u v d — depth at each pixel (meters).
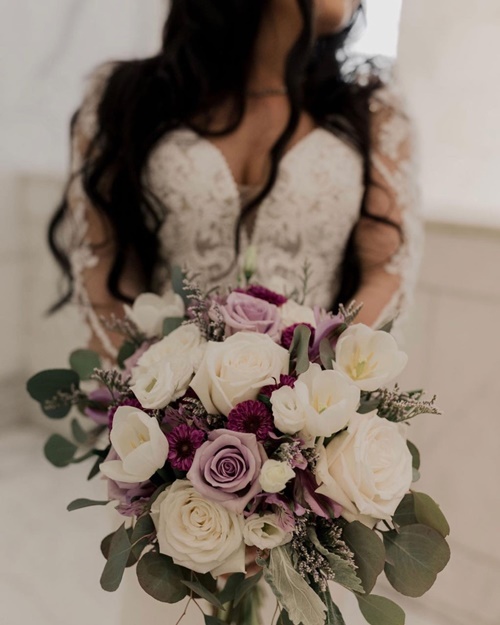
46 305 2.94
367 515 0.71
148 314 0.92
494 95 1.95
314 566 0.68
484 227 1.88
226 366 0.72
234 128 1.46
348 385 0.69
